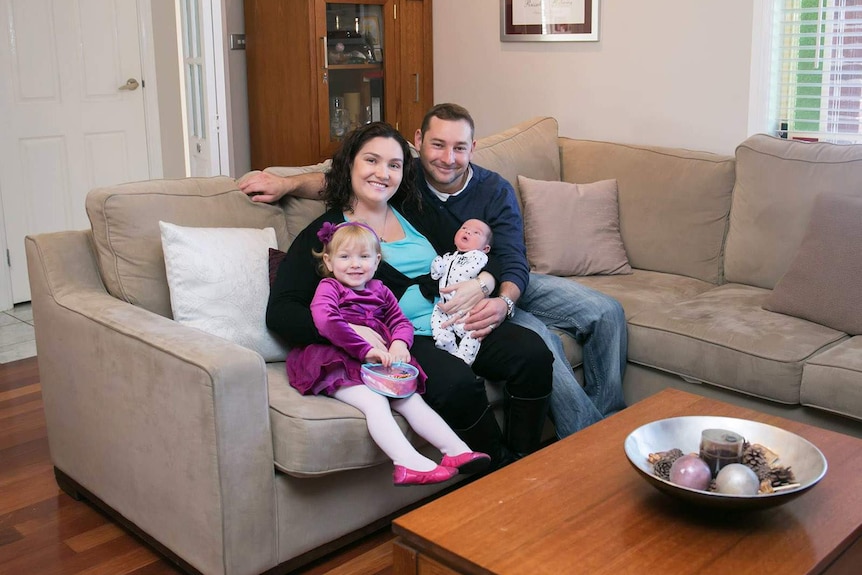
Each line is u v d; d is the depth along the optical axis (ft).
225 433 6.51
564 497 5.67
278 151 13.98
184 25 13.03
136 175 15.65
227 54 14.06
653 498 5.66
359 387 7.14
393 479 7.25
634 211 11.14
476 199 9.08
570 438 6.51
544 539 5.19
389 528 8.07
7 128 14.02
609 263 10.81
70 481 8.56
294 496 7.02
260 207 8.50
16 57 13.97
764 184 10.15
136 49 15.23
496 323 8.23
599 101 12.93
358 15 13.56
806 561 5.00
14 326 13.55
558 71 13.28
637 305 9.64
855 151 9.66
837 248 8.92
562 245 10.62
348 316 7.53
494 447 7.89
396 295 8.16
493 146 11.03
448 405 7.52
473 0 13.99
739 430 6.09
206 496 6.67
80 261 8.32
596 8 12.60
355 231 7.64
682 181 10.82
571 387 8.52
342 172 8.27
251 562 6.86
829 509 5.56
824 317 8.82
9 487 8.80
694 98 11.99
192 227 7.97
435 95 14.89
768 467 5.57
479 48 14.12
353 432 6.93
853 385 7.78
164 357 6.76
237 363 6.51
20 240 14.40
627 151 11.39
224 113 12.71
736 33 11.44
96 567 7.42
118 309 7.61
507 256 8.80
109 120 15.15
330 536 7.36
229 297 7.69
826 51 11.20
